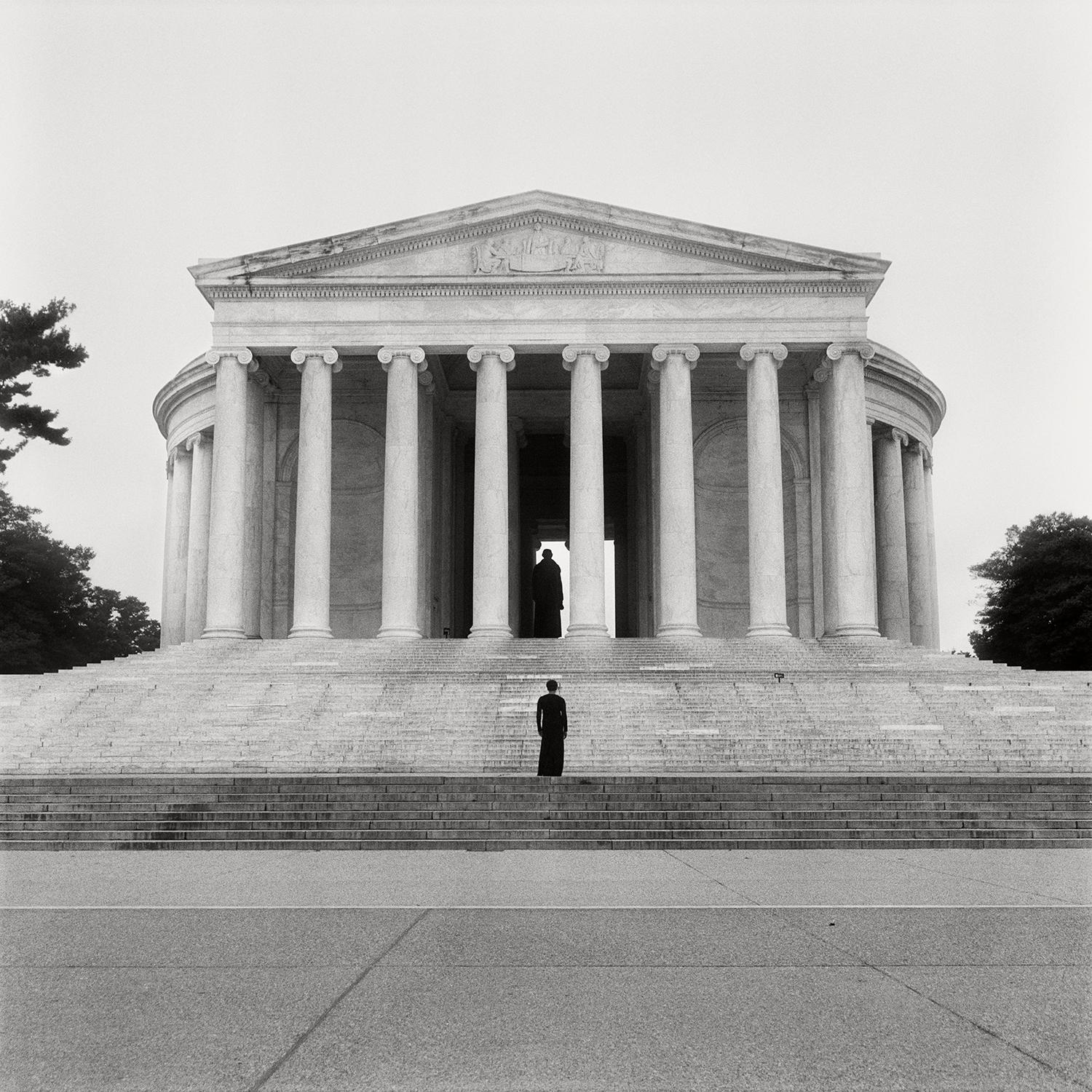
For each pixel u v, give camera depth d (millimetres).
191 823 27766
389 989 11812
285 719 39781
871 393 62906
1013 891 18625
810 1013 10859
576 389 53875
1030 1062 9383
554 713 31859
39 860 24312
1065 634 79750
